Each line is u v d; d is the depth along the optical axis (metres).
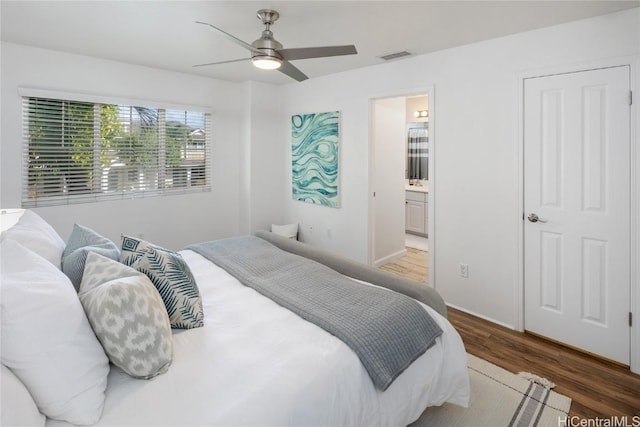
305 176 4.67
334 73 4.18
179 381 1.21
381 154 4.56
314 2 2.29
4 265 1.15
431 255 3.46
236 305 1.79
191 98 4.32
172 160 4.25
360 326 1.51
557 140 2.62
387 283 2.12
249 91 4.59
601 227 2.45
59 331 1.04
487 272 3.08
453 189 3.25
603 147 2.42
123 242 1.69
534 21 2.54
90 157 3.67
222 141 4.66
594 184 2.47
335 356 1.35
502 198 2.94
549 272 2.72
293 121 4.77
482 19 2.52
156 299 1.35
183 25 2.71
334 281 2.02
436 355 1.69
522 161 2.81
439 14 2.45
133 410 1.08
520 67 2.77
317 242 4.63
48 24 2.71
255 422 1.05
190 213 4.45
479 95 3.02
